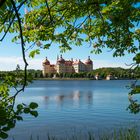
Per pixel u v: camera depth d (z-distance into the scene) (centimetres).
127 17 829
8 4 400
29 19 848
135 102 851
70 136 2066
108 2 751
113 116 3144
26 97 6850
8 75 554
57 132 2258
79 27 904
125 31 909
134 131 1373
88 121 2853
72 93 8494
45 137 2062
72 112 3722
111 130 2186
